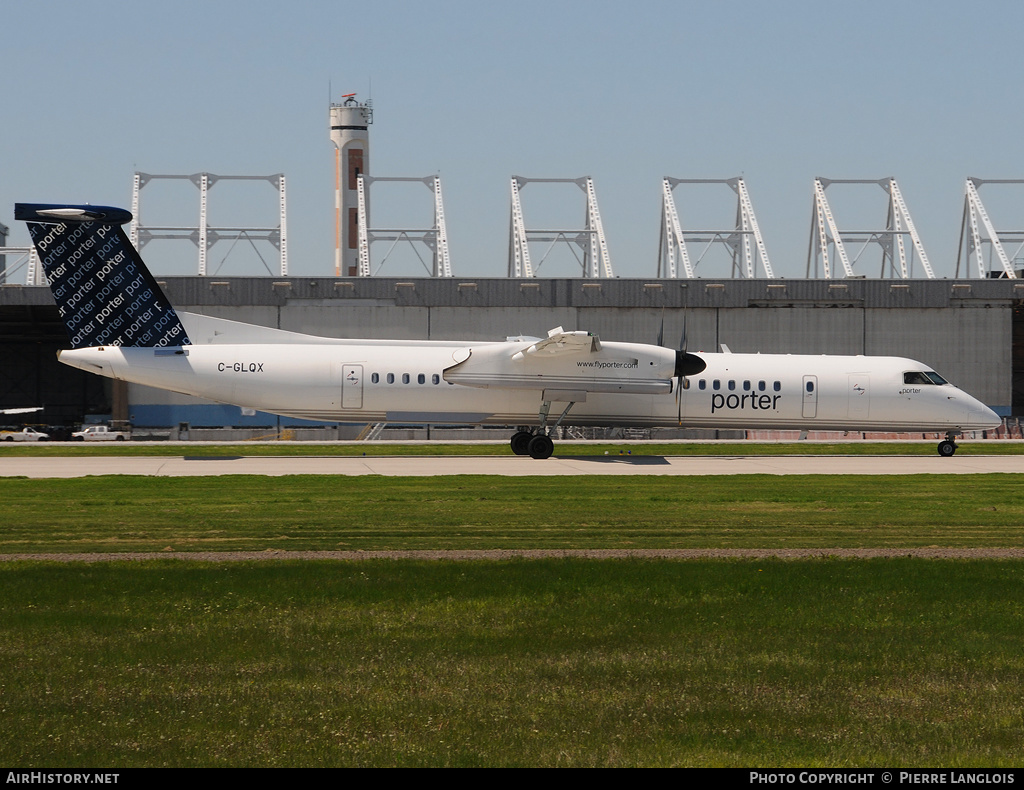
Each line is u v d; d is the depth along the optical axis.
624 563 48.50
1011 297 191.50
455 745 25.97
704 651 34.12
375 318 185.50
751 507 73.69
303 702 28.95
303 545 54.69
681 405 122.12
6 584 42.56
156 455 134.88
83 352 115.94
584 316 188.38
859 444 150.25
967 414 125.94
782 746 26.11
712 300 189.25
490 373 115.12
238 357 116.81
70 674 31.14
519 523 64.38
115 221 115.94
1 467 111.06
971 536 59.50
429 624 37.28
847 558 50.12
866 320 190.50
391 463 116.69
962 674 31.88
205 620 37.41
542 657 33.34
